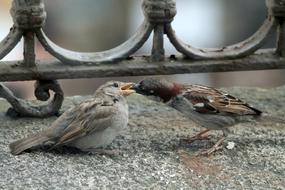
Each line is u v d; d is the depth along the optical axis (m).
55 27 13.02
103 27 13.12
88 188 6.82
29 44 7.86
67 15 13.09
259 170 7.34
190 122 8.49
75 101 9.09
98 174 7.11
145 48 12.26
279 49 8.45
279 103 9.14
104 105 7.42
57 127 7.42
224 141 7.91
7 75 7.91
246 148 7.78
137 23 13.18
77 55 8.09
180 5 13.52
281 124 8.40
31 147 7.53
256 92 9.59
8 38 7.80
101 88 7.59
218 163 7.46
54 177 6.98
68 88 12.28
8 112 8.44
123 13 13.20
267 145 7.86
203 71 8.31
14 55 12.30
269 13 8.27
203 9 13.51
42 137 7.43
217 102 7.63
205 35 13.38
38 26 7.72
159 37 8.07
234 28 13.35
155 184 6.96
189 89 7.72
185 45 8.24
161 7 7.87
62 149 7.61
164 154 7.62
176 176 7.14
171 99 7.70
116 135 7.56
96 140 7.44
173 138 8.01
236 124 7.85
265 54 8.50
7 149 7.52
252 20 13.28
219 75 12.88
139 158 7.49
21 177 6.95
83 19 13.12
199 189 6.92
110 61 8.09
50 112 8.37
